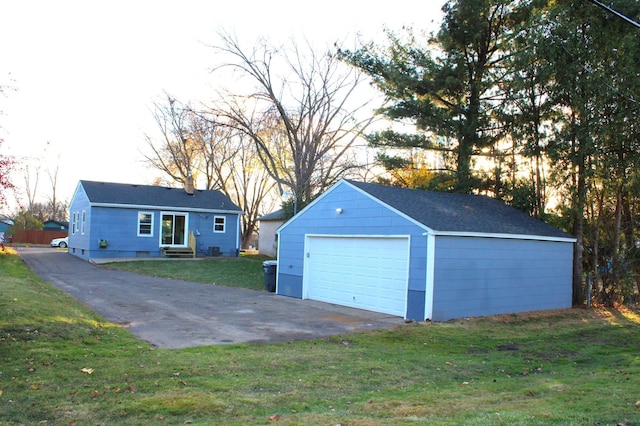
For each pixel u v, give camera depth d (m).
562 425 4.96
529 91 18.00
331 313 13.70
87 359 7.48
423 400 6.18
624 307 17.56
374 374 7.64
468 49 21.75
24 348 7.63
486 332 11.77
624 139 16.33
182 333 10.21
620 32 16.16
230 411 5.60
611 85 15.97
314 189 28.86
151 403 5.70
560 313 15.45
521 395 6.47
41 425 5.04
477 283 13.83
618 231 18.03
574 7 16.53
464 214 15.23
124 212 28.92
